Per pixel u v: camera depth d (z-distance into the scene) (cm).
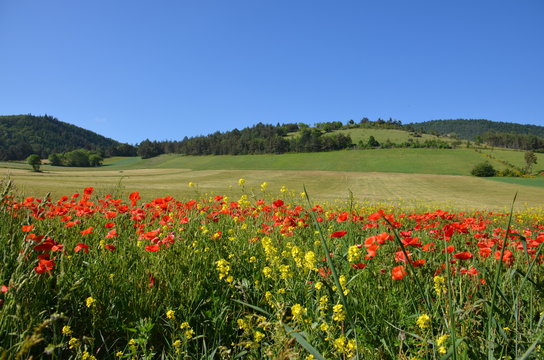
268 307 270
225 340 250
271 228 454
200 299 280
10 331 187
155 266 296
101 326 235
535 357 180
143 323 234
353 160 11100
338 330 224
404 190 5178
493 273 262
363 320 242
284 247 384
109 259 311
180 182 6341
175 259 317
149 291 265
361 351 198
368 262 321
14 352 168
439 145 13650
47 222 393
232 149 14812
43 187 3731
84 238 382
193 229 421
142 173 9475
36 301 213
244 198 504
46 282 237
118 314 247
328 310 244
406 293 270
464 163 9912
